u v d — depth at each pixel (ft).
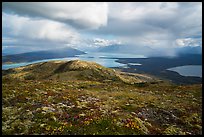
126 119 86.53
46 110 93.09
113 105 114.01
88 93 147.95
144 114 101.65
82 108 101.91
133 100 134.82
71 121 83.25
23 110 93.25
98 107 105.81
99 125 78.59
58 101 112.47
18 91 129.39
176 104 131.54
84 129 75.15
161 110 110.01
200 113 113.70
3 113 88.63
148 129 82.12
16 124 77.51
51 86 168.14
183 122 96.94
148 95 163.32
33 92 131.13
